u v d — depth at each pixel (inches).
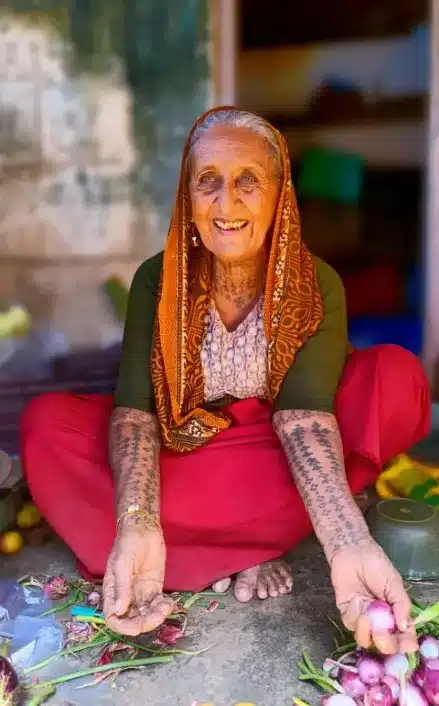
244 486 86.7
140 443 86.1
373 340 159.0
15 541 99.1
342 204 170.2
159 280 92.2
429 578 90.6
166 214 153.1
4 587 90.8
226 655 78.7
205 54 148.9
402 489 108.5
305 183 171.3
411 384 91.2
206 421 90.2
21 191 149.9
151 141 150.9
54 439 90.3
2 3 143.5
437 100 150.1
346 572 68.1
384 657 70.1
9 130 147.9
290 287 86.3
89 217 151.9
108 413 95.1
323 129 167.8
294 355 86.5
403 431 94.2
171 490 86.6
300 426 83.0
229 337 90.3
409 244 166.6
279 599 88.0
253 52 164.9
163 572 74.9
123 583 69.9
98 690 74.0
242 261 86.3
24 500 108.7
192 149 83.1
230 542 88.7
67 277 152.6
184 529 87.0
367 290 165.6
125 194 151.9
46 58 146.3
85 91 147.9
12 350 149.5
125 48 147.3
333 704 67.8
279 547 89.0
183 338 88.2
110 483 87.4
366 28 159.8
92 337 153.3
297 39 163.3
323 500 74.0
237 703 72.0
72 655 78.7
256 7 161.3
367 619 64.2
